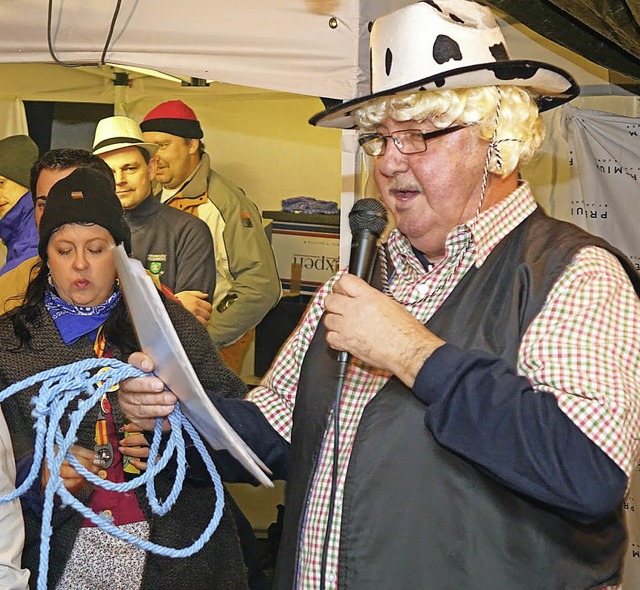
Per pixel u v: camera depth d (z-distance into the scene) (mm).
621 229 2945
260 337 3117
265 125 3123
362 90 2439
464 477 1408
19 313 2045
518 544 1386
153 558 1959
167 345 1357
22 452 1885
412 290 1569
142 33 2498
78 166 2352
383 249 1694
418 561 1408
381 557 1427
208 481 1805
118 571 1923
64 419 1941
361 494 1450
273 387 1759
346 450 1521
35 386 1955
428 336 1391
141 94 3119
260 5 2453
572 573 1395
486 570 1385
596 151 2951
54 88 3100
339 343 1423
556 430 1292
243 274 3105
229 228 3092
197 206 3070
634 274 1466
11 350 1992
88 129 3125
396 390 1476
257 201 3123
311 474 1559
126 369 1442
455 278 1521
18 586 1474
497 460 1312
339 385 1469
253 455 1477
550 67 1494
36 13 2510
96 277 2012
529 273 1446
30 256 2840
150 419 1566
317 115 1706
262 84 2475
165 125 3047
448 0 1584
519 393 1324
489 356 1362
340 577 1445
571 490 1276
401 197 1558
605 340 1344
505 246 1511
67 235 1997
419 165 1509
